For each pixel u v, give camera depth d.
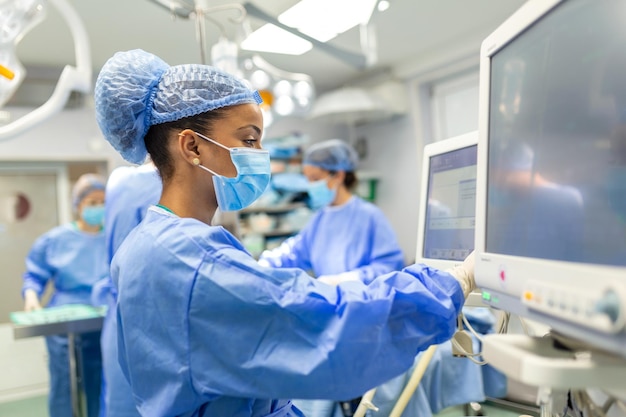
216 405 0.76
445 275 0.77
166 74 0.87
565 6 0.54
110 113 0.88
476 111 3.83
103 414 1.99
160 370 0.74
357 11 1.87
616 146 0.46
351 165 2.34
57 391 2.70
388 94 4.03
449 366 1.62
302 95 2.81
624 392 0.53
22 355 3.49
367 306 0.67
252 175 0.89
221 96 0.85
